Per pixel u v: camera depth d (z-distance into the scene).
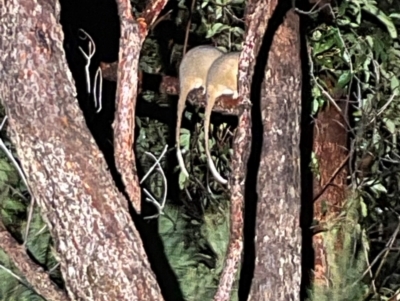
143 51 6.07
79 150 2.38
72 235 2.37
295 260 3.24
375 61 5.28
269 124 3.56
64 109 2.40
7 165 5.46
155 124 6.29
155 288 2.43
